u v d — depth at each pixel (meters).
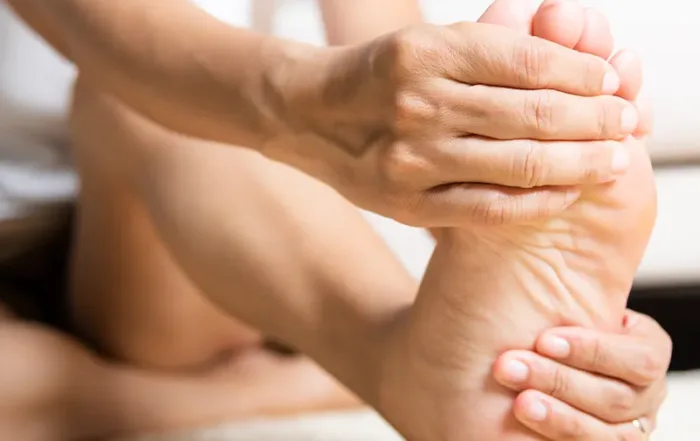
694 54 1.04
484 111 0.66
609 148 0.68
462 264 0.73
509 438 0.74
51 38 0.87
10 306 1.05
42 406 0.91
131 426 0.93
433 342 0.74
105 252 0.95
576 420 0.74
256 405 0.96
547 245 0.72
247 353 1.00
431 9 1.06
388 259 0.82
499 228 0.71
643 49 1.04
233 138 0.74
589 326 0.74
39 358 0.92
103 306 0.97
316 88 0.69
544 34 0.69
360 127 0.69
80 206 0.98
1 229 1.04
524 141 0.67
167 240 0.84
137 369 0.96
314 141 0.71
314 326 0.81
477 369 0.74
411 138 0.67
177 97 0.73
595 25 0.69
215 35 0.73
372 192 0.69
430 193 0.68
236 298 0.82
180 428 0.94
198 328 0.96
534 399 0.73
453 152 0.67
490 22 0.69
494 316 0.73
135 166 0.86
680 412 0.94
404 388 0.77
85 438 0.92
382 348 0.78
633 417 0.77
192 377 0.97
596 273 0.73
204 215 0.82
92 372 0.93
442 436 0.76
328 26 0.92
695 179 1.07
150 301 0.94
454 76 0.66
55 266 1.11
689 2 1.05
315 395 0.97
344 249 0.81
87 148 0.93
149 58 0.74
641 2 1.05
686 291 1.06
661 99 1.05
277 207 0.82
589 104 0.67
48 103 1.08
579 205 0.70
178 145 0.85
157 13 0.75
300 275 0.81
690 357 1.08
